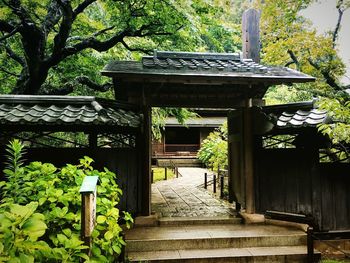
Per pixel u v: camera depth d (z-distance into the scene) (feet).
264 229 21.83
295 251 19.26
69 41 35.91
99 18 41.29
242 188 24.54
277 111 22.94
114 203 11.87
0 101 19.13
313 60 52.54
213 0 34.01
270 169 23.27
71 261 8.48
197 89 23.54
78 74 38.22
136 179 22.52
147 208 22.70
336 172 21.58
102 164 20.88
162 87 23.13
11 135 19.84
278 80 20.58
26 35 27.32
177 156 80.53
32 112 18.40
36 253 8.02
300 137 22.58
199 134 88.07
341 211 21.48
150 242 19.36
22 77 31.96
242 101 24.00
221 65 23.48
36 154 19.81
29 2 32.12
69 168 12.41
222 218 23.61
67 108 19.19
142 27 33.30
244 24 28.68
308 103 21.30
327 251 20.56
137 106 22.59
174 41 36.88
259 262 18.54
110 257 11.89
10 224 6.55
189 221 23.08
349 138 16.94
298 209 21.83
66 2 27.35
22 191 11.01
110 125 18.65
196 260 18.13
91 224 9.38
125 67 21.17
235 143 26.50
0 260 6.05
